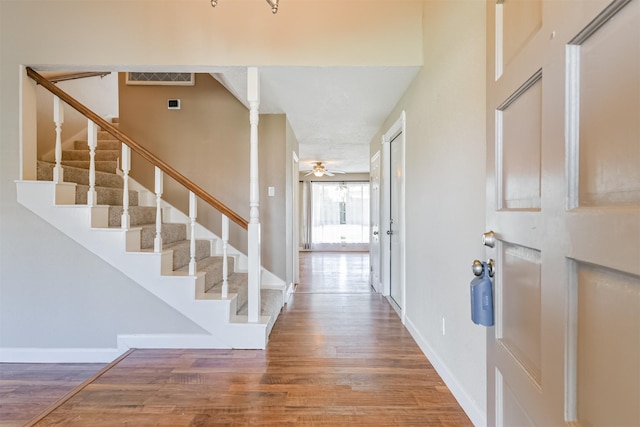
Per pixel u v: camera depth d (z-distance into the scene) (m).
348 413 1.82
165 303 2.66
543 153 0.72
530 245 0.78
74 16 2.57
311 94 3.20
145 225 3.20
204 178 3.95
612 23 0.53
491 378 1.05
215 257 3.68
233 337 2.65
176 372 2.27
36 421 1.76
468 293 1.79
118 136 2.61
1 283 2.60
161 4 2.59
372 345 2.72
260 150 3.95
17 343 2.62
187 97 3.96
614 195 0.52
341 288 4.91
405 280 3.15
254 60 2.60
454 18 1.96
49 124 3.75
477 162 1.67
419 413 1.82
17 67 2.55
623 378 0.50
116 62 2.57
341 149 5.99
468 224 1.77
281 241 3.99
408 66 2.60
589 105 0.58
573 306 0.62
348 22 2.60
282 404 1.90
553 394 0.67
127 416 1.80
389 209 4.24
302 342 2.79
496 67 1.02
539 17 0.77
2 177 2.57
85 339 2.64
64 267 2.62
